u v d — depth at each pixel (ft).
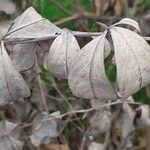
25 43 1.23
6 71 1.13
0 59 1.13
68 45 1.13
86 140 1.63
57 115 1.52
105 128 1.59
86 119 1.62
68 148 1.75
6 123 1.49
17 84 1.13
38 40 1.18
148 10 2.18
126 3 1.98
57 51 1.13
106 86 1.09
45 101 1.60
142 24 1.79
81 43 1.26
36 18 1.18
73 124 1.65
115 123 1.64
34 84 1.60
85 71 1.08
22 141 1.58
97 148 1.64
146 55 1.07
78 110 1.55
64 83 1.72
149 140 1.95
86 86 1.09
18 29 1.17
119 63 1.05
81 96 1.10
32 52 1.25
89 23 1.64
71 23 1.75
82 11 1.84
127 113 1.60
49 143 1.77
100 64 1.07
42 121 1.50
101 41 1.08
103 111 1.56
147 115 1.73
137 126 1.89
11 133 1.51
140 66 1.06
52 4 1.81
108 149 1.76
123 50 1.06
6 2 1.37
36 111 1.65
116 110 1.61
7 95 1.14
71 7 1.97
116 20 1.75
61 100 1.68
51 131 1.53
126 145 1.79
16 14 1.40
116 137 1.74
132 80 1.06
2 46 1.14
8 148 1.49
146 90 2.00
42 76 1.69
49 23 1.17
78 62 1.08
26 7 1.37
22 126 1.56
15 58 1.24
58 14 1.82
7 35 1.17
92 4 1.98
